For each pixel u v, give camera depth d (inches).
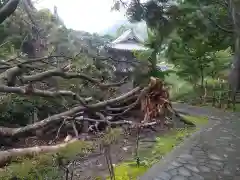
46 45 356.2
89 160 231.0
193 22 200.8
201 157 262.2
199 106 546.0
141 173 221.0
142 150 276.5
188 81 661.9
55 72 207.0
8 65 220.8
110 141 179.6
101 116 251.3
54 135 293.1
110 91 318.0
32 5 283.0
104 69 321.7
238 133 348.8
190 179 211.6
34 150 151.6
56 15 401.4
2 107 307.4
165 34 171.3
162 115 248.5
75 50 368.8
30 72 260.2
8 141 275.7
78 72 242.1
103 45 529.7
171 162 248.4
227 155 267.3
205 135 339.6
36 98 312.0
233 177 216.8
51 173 152.5
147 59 237.3
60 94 215.8
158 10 155.0
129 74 247.3
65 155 145.6
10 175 131.3
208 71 631.2
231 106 526.6
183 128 366.6
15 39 352.2
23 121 335.0
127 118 342.0
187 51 555.2
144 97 243.4
